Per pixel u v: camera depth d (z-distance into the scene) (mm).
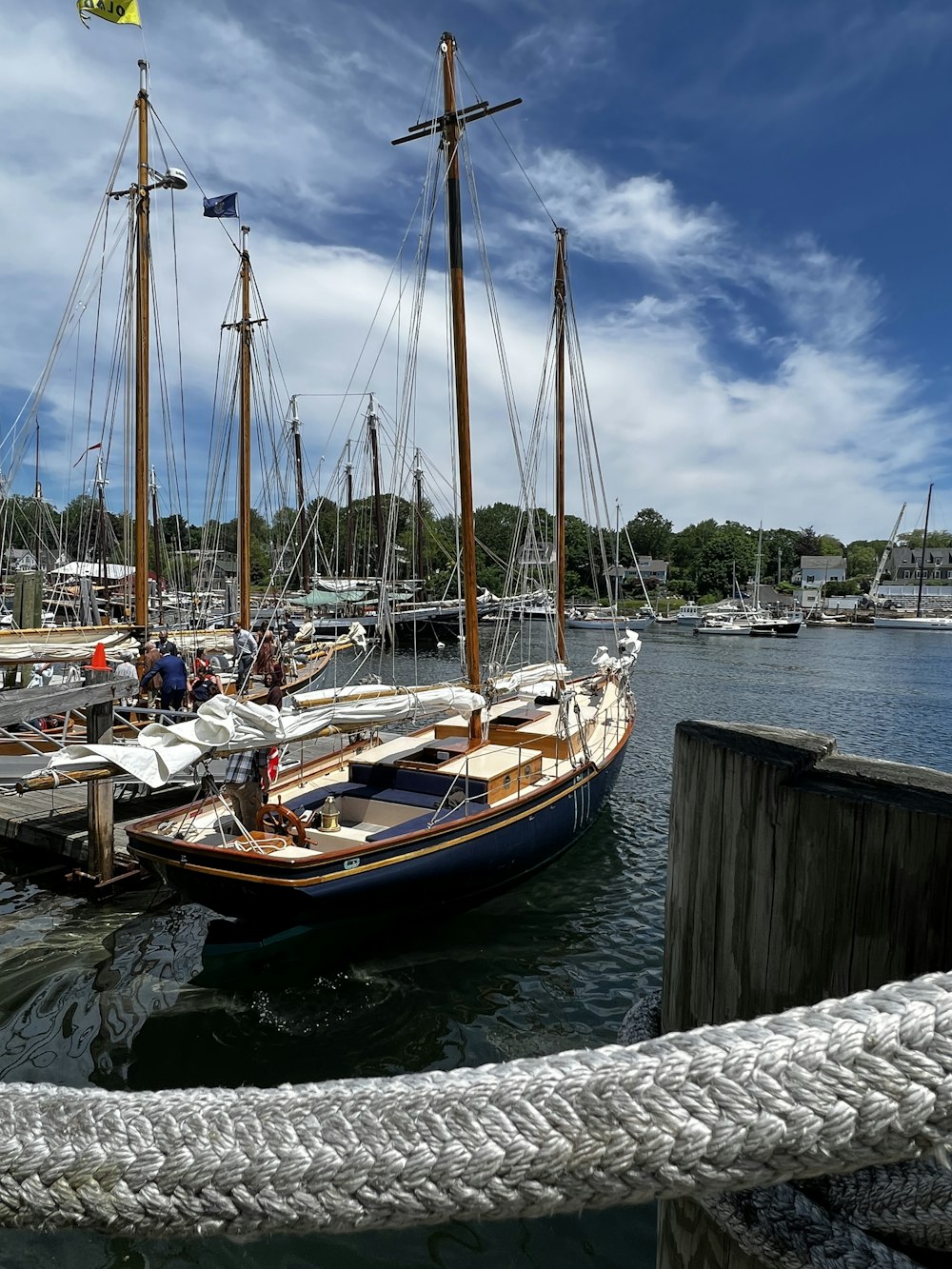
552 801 8680
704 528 115000
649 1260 4047
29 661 11320
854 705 24188
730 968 1360
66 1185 976
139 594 13453
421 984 6695
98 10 13320
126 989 6465
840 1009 908
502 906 8289
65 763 6027
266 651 16375
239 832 7180
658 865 9523
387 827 7809
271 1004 6309
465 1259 4039
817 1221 1099
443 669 31406
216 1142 958
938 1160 841
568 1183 888
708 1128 846
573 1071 937
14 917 7594
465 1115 924
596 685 14828
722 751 1379
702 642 48906
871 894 1145
